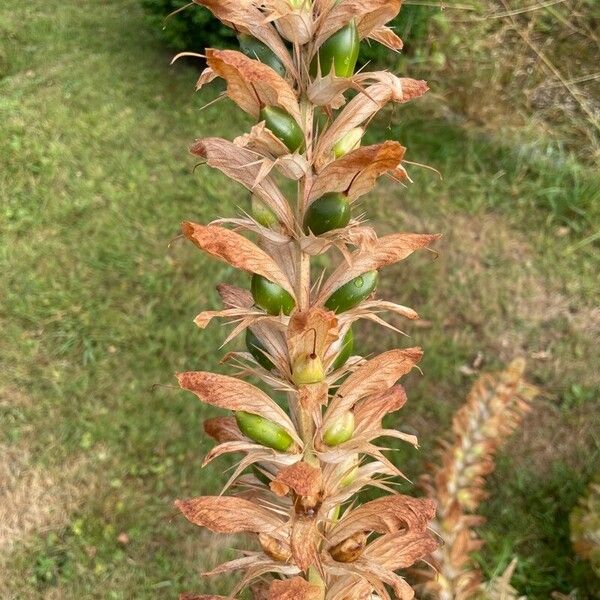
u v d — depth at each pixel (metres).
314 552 0.23
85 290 0.92
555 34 1.27
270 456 0.25
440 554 0.47
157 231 0.99
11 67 1.29
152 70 1.26
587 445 0.77
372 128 1.12
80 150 1.10
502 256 0.97
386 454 0.74
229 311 0.24
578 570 0.64
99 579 0.67
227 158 0.25
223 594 0.65
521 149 1.08
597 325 0.89
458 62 1.23
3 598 0.66
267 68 0.21
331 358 0.26
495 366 0.84
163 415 0.79
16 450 0.76
